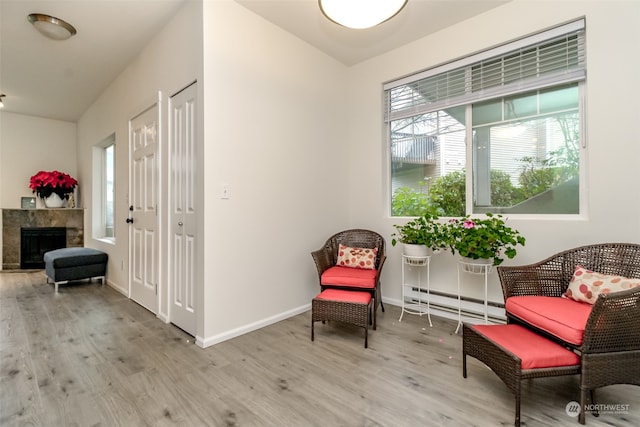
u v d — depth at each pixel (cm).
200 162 222
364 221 347
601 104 210
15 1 233
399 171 329
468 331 177
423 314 291
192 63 231
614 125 206
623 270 185
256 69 255
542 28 232
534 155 248
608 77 208
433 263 293
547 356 141
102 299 338
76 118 529
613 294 138
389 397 162
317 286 318
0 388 169
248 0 237
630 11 200
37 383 174
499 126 265
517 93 252
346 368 192
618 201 205
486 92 263
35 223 501
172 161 262
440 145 299
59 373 184
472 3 246
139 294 319
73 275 382
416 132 316
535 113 247
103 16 254
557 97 237
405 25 275
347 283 252
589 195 216
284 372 187
